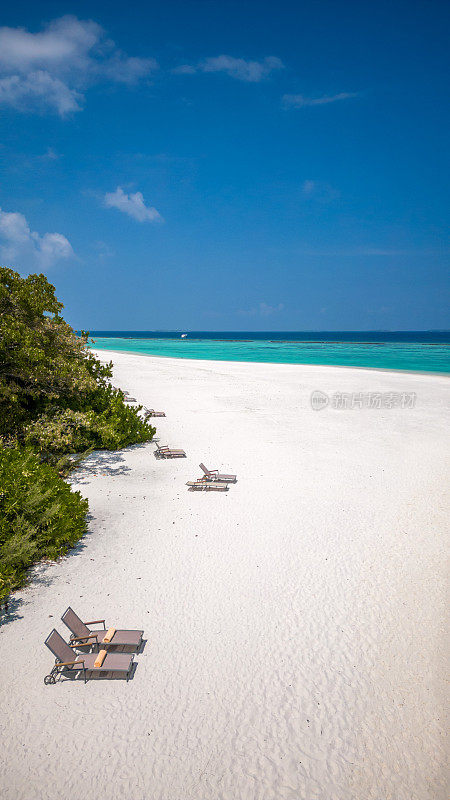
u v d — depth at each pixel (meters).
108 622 6.99
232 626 7.00
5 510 8.84
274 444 17.38
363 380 37.16
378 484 13.15
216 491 12.48
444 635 6.91
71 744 5.05
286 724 5.37
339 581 8.26
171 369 45.16
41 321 15.40
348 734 5.27
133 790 4.59
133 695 5.73
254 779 4.73
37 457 11.60
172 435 18.59
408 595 7.89
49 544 9.05
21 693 5.71
